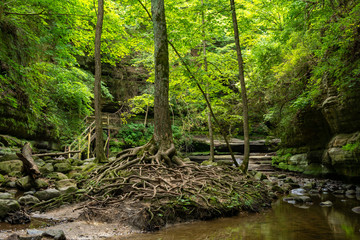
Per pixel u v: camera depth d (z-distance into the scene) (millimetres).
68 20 10344
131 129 19891
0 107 8398
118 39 11828
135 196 4609
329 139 9672
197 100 12859
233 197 5297
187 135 19500
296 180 10109
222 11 9578
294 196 7141
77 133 14266
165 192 4793
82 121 15078
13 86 8875
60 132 13211
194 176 5949
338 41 6512
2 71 8711
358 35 6188
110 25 11008
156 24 6836
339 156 8258
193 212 4504
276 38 12039
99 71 7867
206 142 19828
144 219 3955
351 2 6840
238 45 8617
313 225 4184
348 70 6828
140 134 19719
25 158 5590
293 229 3947
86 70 20078
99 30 8000
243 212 5055
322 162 9875
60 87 12609
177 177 5691
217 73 11711
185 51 11758
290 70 9680
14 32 9336
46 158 9352
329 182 9203
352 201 6293
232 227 4051
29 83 10031
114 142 18422
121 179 5379
